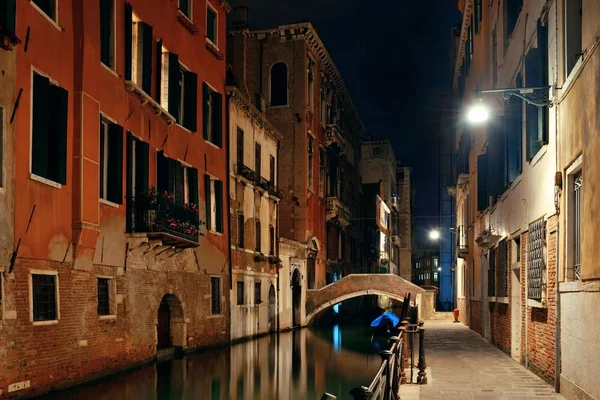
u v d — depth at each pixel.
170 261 19.14
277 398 14.01
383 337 31.02
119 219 15.95
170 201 17.41
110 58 15.77
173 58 19.52
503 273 17.23
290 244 33.56
